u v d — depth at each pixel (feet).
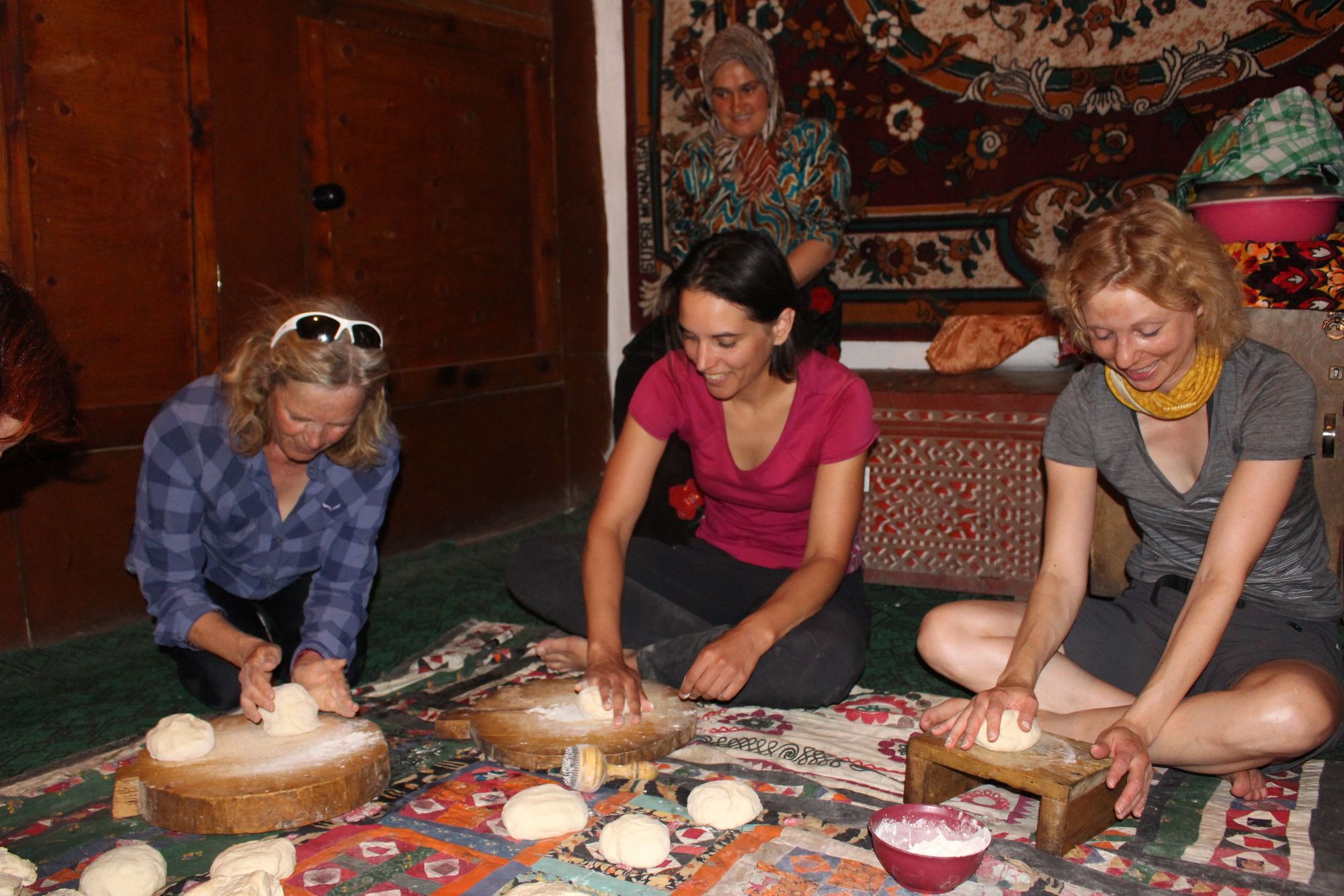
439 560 12.37
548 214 14.28
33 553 9.27
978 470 10.43
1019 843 5.24
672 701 6.78
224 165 10.27
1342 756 6.75
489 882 4.94
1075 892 4.84
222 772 5.62
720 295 6.42
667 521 9.82
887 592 10.87
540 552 8.17
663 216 14.76
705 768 6.23
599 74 14.89
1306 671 5.59
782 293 6.63
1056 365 12.15
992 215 12.61
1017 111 12.34
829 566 7.12
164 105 9.77
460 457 13.10
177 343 10.11
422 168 12.40
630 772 5.89
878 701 7.50
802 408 7.26
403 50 12.03
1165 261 5.37
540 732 6.27
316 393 6.07
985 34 12.36
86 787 6.26
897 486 10.80
